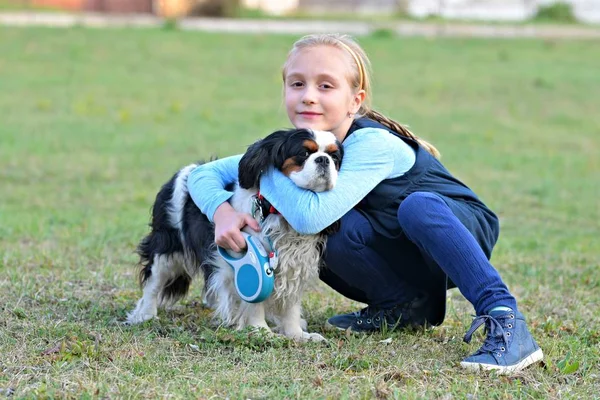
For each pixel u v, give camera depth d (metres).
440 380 5.66
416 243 6.21
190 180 6.68
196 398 5.21
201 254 6.62
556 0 49.03
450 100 25.03
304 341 6.43
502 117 23.08
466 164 17.06
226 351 6.17
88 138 18.45
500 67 30.22
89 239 10.05
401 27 41.00
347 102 6.54
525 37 37.94
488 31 40.03
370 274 6.50
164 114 21.83
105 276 8.43
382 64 30.05
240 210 6.34
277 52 32.25
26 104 22.16
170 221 6.98
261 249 6.16
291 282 6.38
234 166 6.75
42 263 8.82
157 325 6.73
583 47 35.34
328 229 6.29
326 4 55.59
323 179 5.92
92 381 5.44
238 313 6.57
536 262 9.73
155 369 5.71
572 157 18.36
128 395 5.22
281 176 6.10
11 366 5.71
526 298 8.11
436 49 33.59
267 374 5.68
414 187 6.37
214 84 26.45
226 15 44.81
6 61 27.89
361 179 6.12
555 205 13.62
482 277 5.96
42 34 32.78
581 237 11.47
